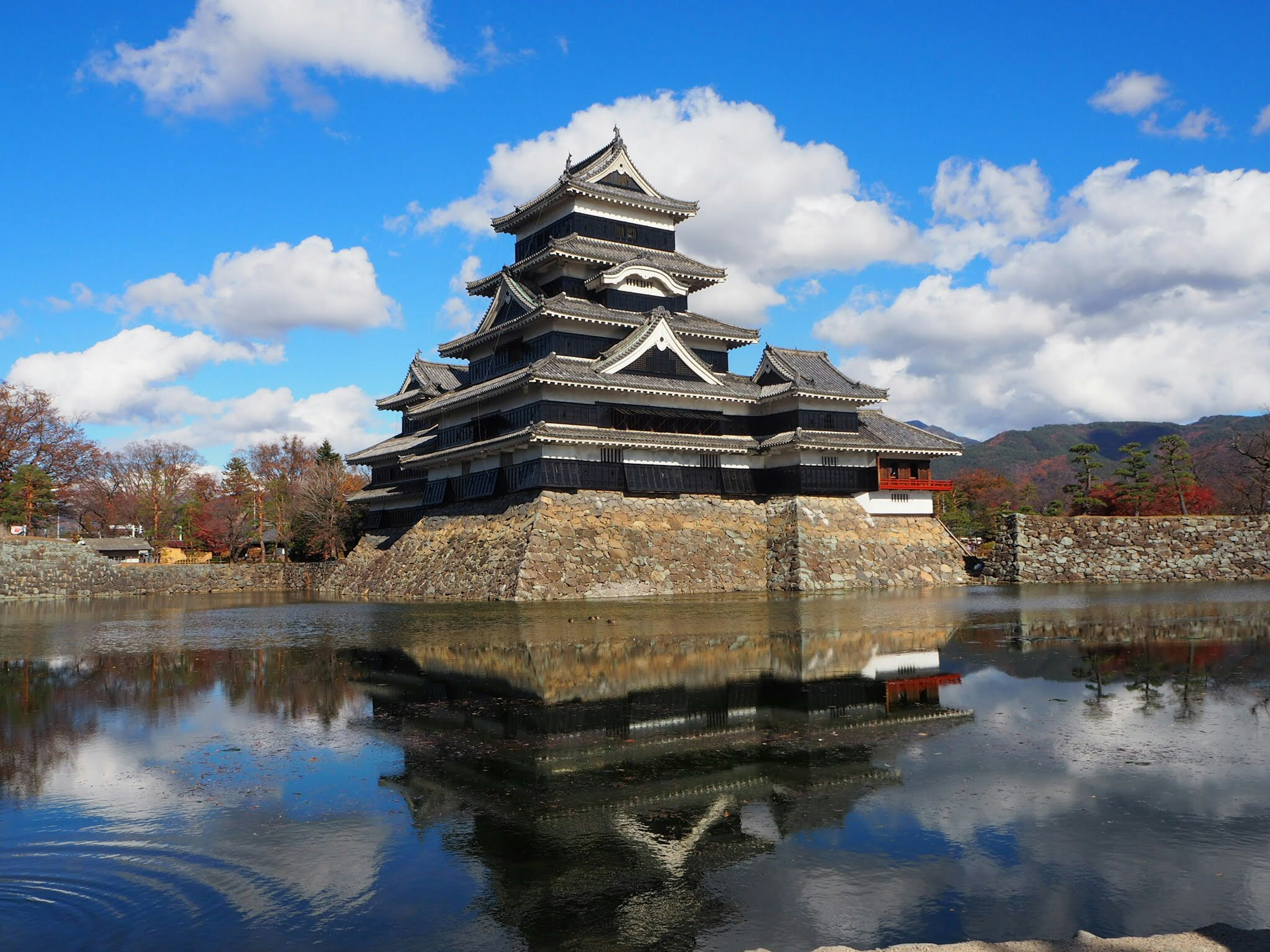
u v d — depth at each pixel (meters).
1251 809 10.52
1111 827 9.96
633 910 8.12
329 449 97.38
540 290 56.91
